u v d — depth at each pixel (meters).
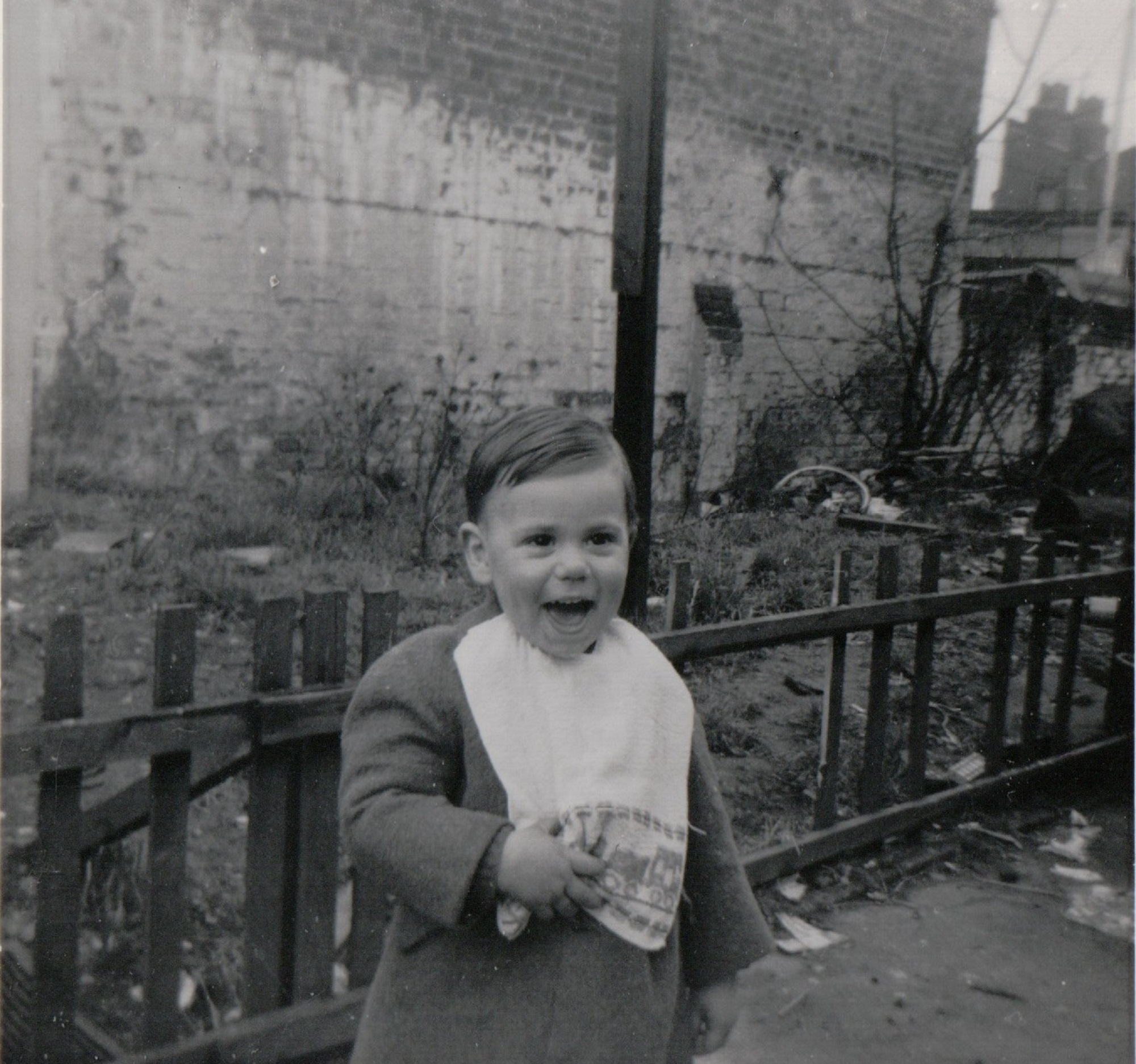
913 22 6.79
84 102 4.09
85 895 2.12
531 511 1.22
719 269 6.27
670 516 5.62
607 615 1.25
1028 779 3.33
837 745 2.78
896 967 2.38
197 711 1.64
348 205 4.75
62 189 4.07
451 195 5.04
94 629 3.18
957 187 7.28
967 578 4.82
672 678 1.32
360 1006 1.82
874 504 6.04
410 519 4.62
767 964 2.35
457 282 5.09
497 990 1.17
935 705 3.82
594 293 5.58
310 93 4.62
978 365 7.02
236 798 2.67
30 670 2.81
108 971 1.97
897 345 6.95
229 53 4.40
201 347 4.40
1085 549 3.54
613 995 1.15
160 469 4.22
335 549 4.21
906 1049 2.09
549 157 5.32
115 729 1.57
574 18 5.30
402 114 4.86
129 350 4.24
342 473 4.59
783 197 6.47
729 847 1.35
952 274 7.23
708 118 6.10
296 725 1.72
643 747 1.23
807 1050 2.06
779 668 4.01
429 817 1.14
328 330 4.71
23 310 3.93
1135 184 7.28
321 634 1.78
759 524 5.37
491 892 1.12
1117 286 7.22
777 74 6.35
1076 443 6.44
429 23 4.87
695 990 1.34
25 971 1.73
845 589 2.79
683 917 1.34
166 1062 1.66
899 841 2.99
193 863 2.37
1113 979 2.38
